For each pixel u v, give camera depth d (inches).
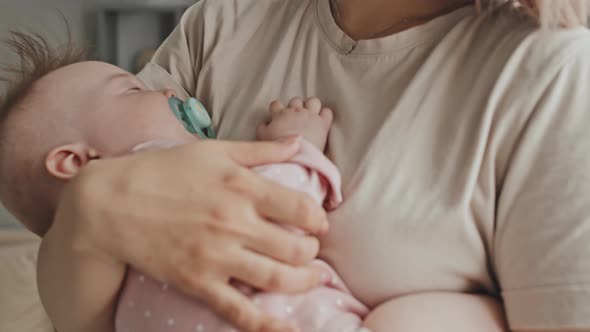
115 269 24.7
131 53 112.3
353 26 31.1
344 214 26.2
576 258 21.3
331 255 26.6
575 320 21.0
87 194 23.7
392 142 26.4
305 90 31.1
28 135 31.1
